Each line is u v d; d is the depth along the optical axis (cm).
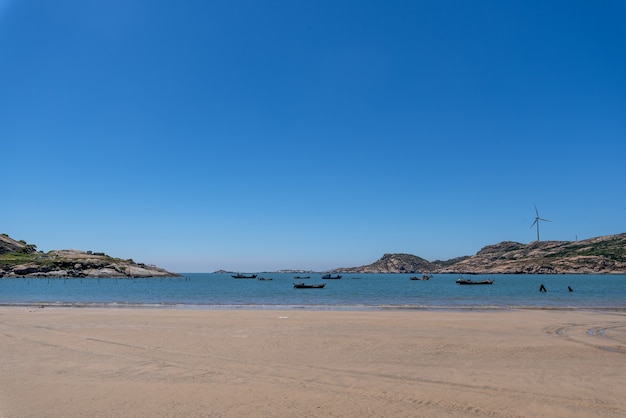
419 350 1767
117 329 2347
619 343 1998
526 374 1359
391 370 1398
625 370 1428
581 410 1014
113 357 1579
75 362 1491
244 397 1088
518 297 6806
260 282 17612
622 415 984
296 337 2088
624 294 7681
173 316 3084
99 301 5791
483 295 7569
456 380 1277
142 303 5088
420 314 3350
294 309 4081
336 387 1187
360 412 981
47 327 2422
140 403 1039
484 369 1426
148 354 1639
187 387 1173
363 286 13325
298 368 1414
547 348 1841
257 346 1828
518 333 2292
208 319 2881
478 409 1011
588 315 3350
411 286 13262
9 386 1182
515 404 1052
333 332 2277
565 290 9600
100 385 1192
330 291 9712
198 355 1623
